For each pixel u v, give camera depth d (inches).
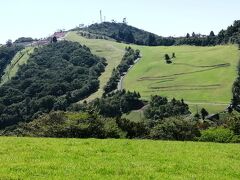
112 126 2210.9
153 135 2300.7
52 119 2201.0
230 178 784.3
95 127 2110.0
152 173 789.9
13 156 910.4
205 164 920.3
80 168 802.2
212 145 1290.6
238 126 1940.2
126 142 1251.2
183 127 2235.5
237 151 1160.8
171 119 2358.5
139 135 2301.9
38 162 846.5
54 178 713.0
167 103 7253.9
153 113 6909.5
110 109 7268.7
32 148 1039.0
